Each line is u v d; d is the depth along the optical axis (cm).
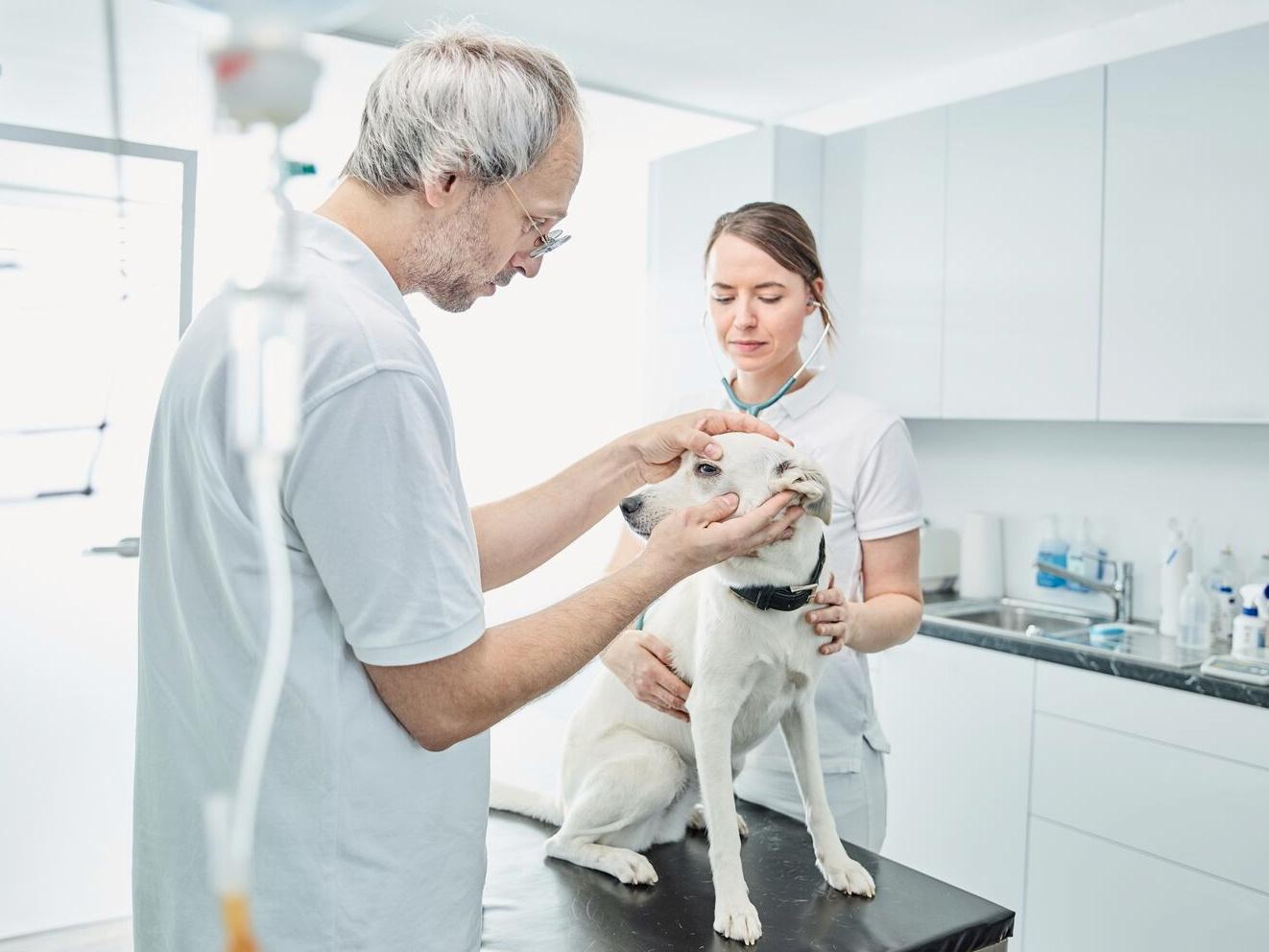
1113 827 244
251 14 36
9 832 269
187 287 277
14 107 255
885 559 171
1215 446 279
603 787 132
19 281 258
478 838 97
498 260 99
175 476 85
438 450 86
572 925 115
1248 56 241
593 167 408
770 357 171
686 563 104
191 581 86
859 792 179
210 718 86
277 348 39
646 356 387
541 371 398
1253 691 218
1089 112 273
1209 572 280
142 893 92
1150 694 236
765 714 135
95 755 279
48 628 270
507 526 125
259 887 84
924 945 112
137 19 264
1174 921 232
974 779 274
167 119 271
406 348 84
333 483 79
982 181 299
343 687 85
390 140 90
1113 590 295
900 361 325
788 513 115
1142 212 262
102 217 266
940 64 330
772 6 280
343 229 88
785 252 167
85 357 267
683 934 114
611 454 136
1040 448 321
